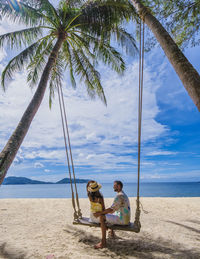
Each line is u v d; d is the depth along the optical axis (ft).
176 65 11.89
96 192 11.80
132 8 19.43
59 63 25.45
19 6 20.42
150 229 15.47
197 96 10.27
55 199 34.19
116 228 11.00
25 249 10.78
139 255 10.02
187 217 20.47
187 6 19.10
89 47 28.58
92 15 21.66
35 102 17.84
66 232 14.46
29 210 23.80
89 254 10.05
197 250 10.83
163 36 13.24
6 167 13.23
